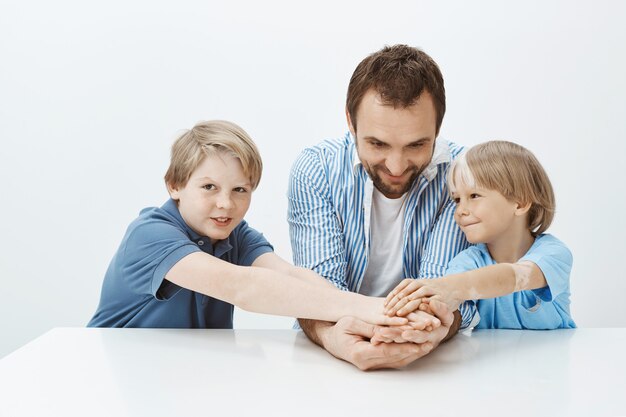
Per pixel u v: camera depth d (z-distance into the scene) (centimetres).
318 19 243
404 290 102
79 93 242
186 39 243
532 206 138
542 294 126
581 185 239
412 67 120
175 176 130
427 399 80
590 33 236
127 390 82
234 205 128
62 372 89
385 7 242
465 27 240
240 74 244
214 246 133
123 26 242
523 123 240
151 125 243
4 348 243
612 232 240
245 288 110
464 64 241
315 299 106
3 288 243
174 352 100
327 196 144
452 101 242
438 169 143
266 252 135
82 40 241
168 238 120
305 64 244
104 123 242
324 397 80
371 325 96
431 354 103
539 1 237
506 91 240
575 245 240
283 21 243
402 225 144
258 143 245
